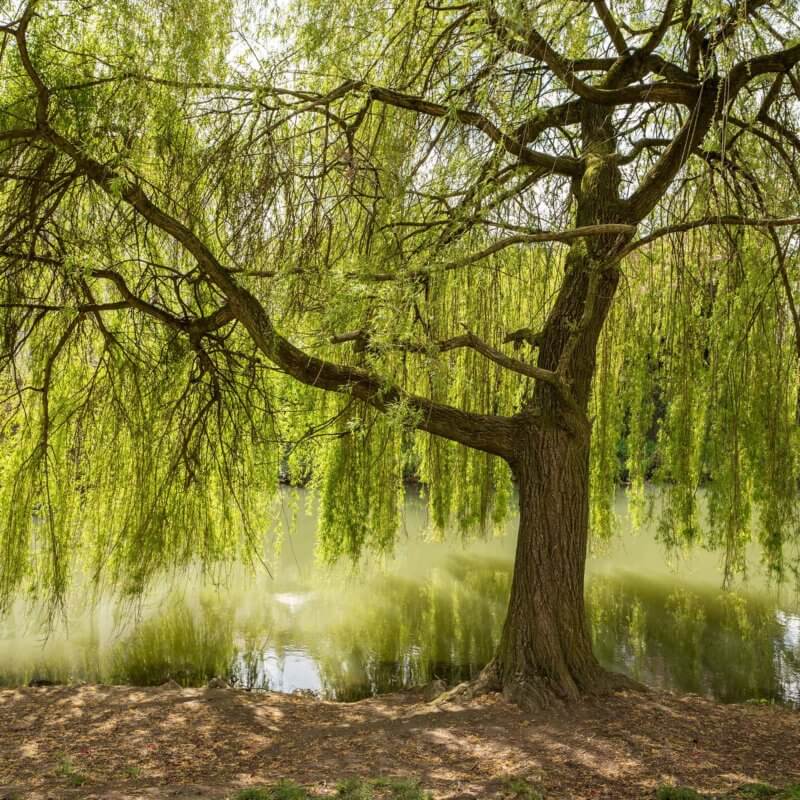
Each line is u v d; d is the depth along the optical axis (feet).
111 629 34.71
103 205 24.47
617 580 42.70
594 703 21.67
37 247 24.71
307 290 23.12
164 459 27.53
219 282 21.35
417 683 28.63
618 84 22.48
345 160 24.23
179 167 24.18
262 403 28.84
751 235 28.04
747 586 41.22
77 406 26.89
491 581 42.98
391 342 19.57
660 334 31.81
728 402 28.19
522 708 21.29
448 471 34.47
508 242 19.80
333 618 36.52
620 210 23.41
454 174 21.33
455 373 31.27
